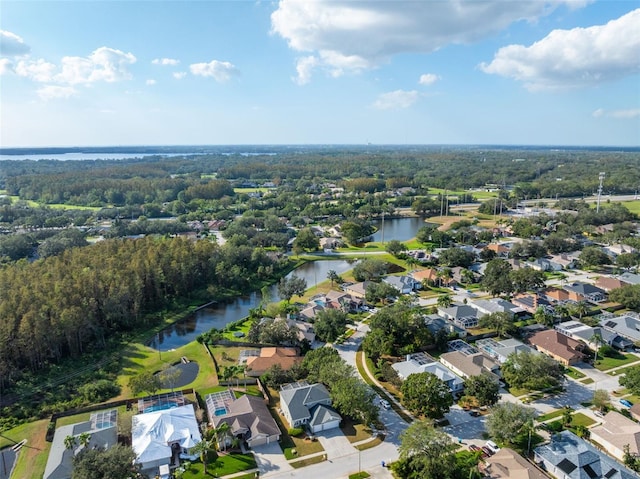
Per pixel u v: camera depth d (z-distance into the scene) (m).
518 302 153.12
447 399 89.06
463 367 107.00
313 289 178.50
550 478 70.44
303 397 92.75
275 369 104.50
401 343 118.75
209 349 124.31
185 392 102.38
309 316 143.12
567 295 156.12
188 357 120.81
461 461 75.75
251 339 127.25
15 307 115.56
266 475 75.69
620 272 185.75
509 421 80.25
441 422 90.25
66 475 73.44
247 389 103.56
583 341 122.50
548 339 120.56
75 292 129.25
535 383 97.56
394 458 79.75
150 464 78.62
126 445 82.94
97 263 154.38
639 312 145.12
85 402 98.69
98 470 67.50
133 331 138.38
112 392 103.44
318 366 102.69
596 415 91.19
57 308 117.69
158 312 153.12
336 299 155.38
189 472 76.50
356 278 186.50
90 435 80.06
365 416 86.56
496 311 138.75
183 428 85.12
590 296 156.00
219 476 75.44
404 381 96.25
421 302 159.62
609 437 81.56
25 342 108.50
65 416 94.06
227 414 89.56
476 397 93.50
